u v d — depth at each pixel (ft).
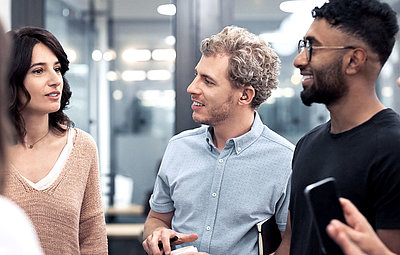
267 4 9.59
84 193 6.24
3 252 2.39
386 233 3.95
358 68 4.20
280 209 5.87
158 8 15.67
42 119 5.96
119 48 15.83
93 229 6.21
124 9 15.64
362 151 4.15
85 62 14.99
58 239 5.70
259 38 5.95
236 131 6.00
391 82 8.96
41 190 5.73
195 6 8.70
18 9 9.33
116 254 13.80
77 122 14.46
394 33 4.28
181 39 8.70
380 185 4.01
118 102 15.89
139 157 15.81
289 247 5.14
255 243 5.75
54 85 5.79
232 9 8.86
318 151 4.58
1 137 2.48
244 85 5.75
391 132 4.05
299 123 9.96
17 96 5.73
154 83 15.94
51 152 6.03
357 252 3.21
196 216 5.92
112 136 15.83
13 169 5.70
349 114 4.32
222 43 5.77
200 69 5.80
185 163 6.14
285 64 9.85
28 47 5.65
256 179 5.85
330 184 3.76
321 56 4.27
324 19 4.29
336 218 3.69
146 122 15.96
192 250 5.43
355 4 4.19
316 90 4.33
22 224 2.52
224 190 5.86
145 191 15.78
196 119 5.89
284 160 5.91
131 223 15.02
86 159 6.20
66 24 13.66
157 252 5.49
